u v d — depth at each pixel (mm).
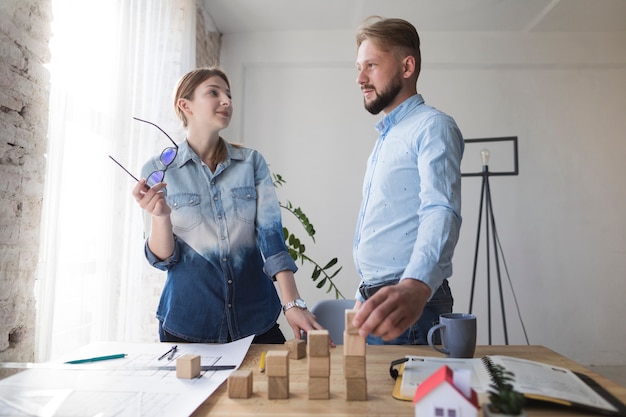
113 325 1741
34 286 1278
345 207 3332
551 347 3266
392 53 1308
